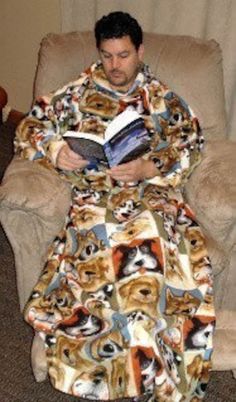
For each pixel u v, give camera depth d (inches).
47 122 72.3
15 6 115.0
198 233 68.8
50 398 70.3
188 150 72.2
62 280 64.6
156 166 70.8
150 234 62.7
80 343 60.1
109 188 69.0
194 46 78.1
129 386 58.9
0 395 70.2
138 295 59.4
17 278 72.5
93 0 99.9
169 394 60.0
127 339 59.1
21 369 73.6
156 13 96.0
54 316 62.2
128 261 61.3
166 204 68.8
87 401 70.4
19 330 79.1
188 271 66.0
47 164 70.7
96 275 62.0
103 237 63.9
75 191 70.0
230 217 66.2
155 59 78.2
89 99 70.4
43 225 67.2
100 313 60.6
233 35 91.0
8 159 115.2
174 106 72.0
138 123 61.1
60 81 78.0
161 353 60.1
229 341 66.0
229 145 76.8
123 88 69.3
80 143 62.1
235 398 71.3
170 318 61.7
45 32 114.9
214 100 78.0
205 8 91.3
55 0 108.7
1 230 97.0
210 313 63.9
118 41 63.8
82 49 78.4
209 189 68.7
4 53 123.6
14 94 128.6
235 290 73.2
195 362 62.1
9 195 64.4
